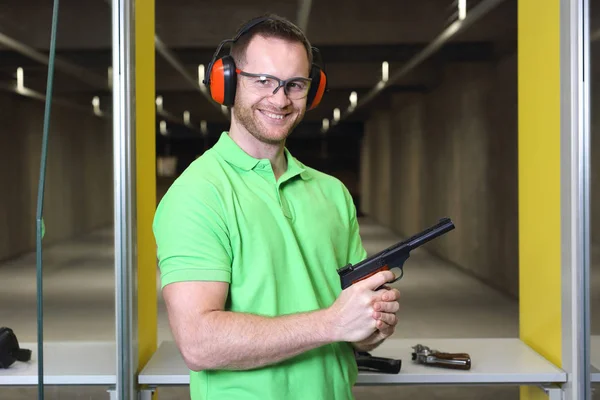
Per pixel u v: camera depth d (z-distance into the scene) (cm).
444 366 195
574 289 186
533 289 223
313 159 2270
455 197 962
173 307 113
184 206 115
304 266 122
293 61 119
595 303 180
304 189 132
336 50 927
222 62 123
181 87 1295
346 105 1585
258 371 117
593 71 181
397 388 363
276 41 119
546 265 210
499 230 740
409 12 739
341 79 1156
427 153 1163
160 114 1759
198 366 112
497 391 358
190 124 2089
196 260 113
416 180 1265
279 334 109
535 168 220
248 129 122
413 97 1273
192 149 2322
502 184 726
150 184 221
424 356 197
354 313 109
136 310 188
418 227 1248
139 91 204
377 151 1823
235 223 117
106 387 175
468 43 832
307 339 110
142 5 210
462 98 920
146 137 215
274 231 121
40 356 118
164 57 977
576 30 184
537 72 216
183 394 354
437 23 771
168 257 115
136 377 187
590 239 183
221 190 118
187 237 114
